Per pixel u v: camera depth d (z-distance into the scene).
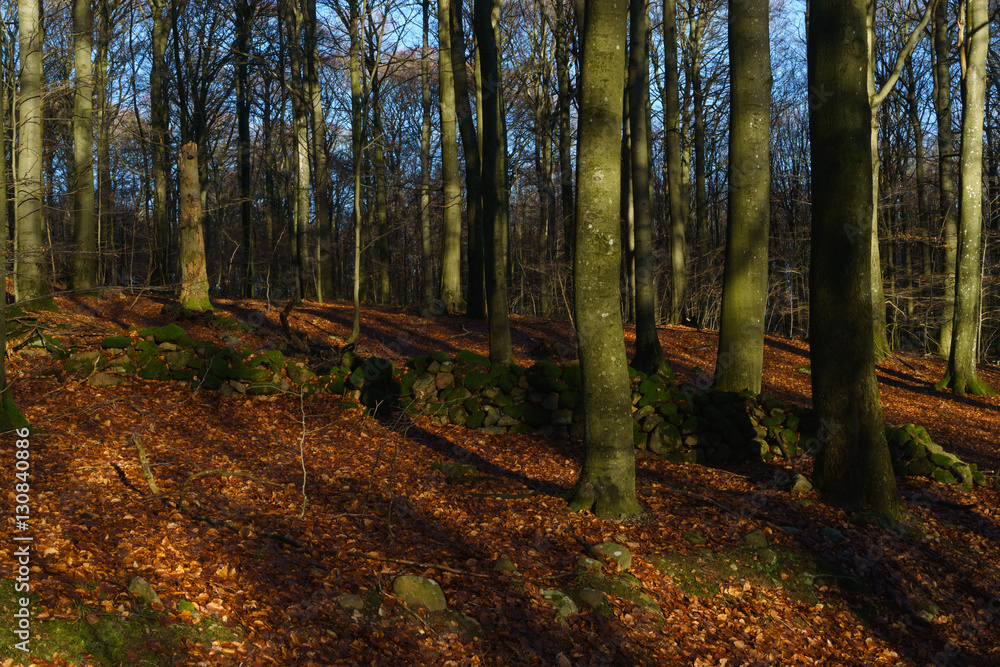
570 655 4.62
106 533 4.72
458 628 4.59
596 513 6.81
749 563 6.31
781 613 5.78
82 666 3.35
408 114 34.31
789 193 29.66
